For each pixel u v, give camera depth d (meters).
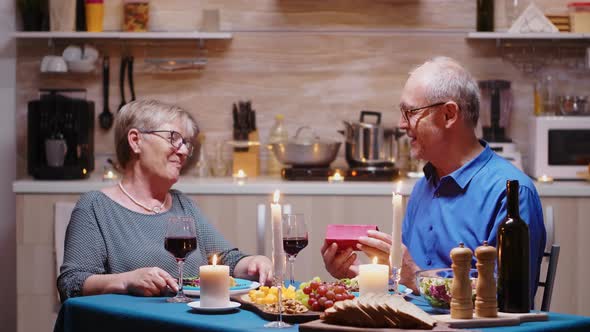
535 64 4.64
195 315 2.13
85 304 2.32
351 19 4.66
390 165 4.37
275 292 2.24
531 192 2.51
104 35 4.45
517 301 2.01
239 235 4.14
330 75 4.67
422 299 2.31
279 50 4.67
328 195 4.12
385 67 4.67
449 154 2.65
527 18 4.44
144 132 2.79
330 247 2.53
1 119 4.61
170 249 2.37
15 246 4.66
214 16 4.58
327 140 4.38
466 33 4.65
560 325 1.96
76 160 4.32
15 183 4.11
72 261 2.65
